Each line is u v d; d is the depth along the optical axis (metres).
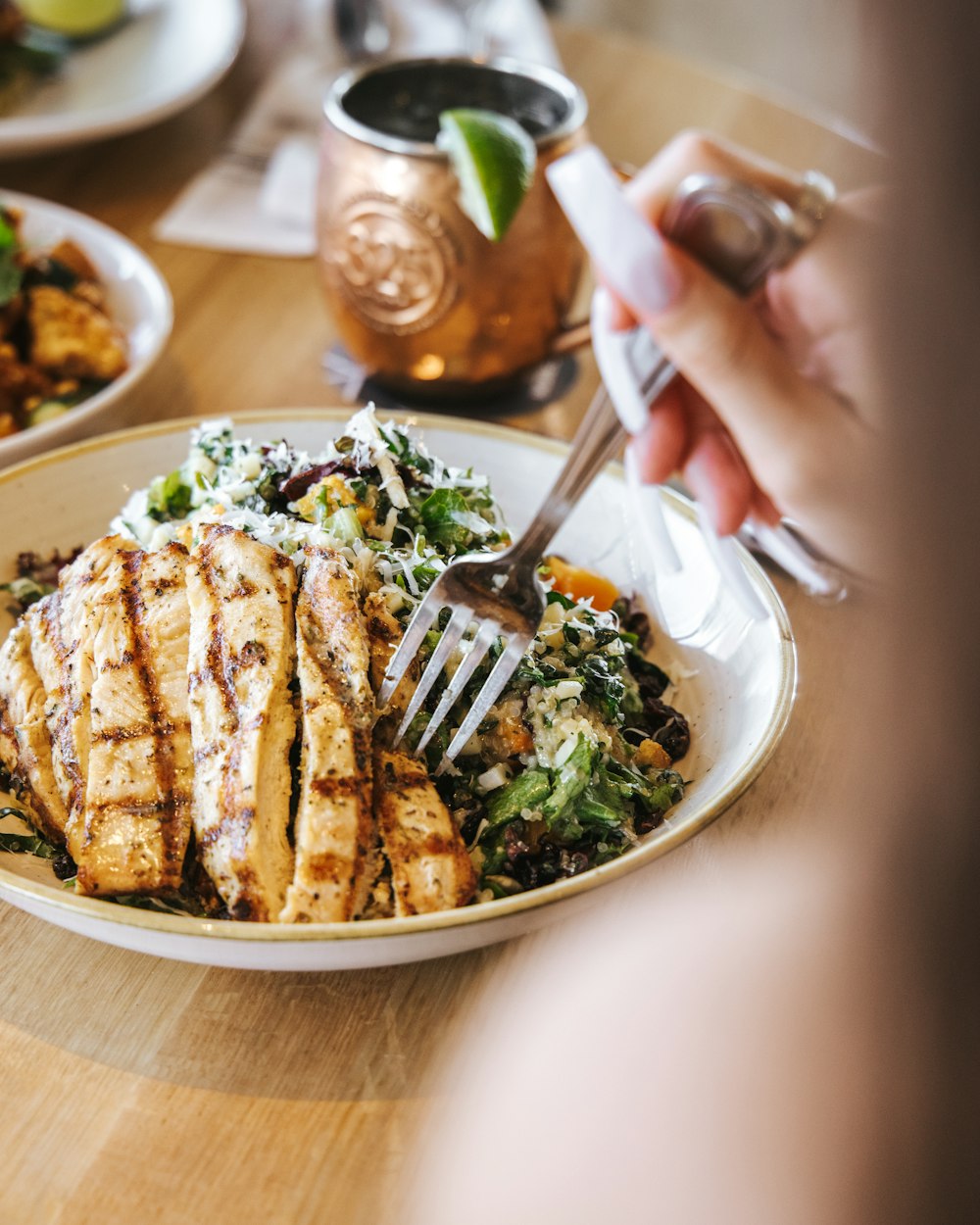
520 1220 0.42
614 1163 0.43
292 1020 0.46
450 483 0.54
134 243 0.75
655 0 1.76
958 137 0.12
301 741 0.47
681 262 0.41
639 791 0.49
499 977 0.47
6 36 0.83
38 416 0.65
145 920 0.43
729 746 0.50
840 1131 0.38
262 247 0.75
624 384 0.44
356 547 0.50
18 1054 0.45
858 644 0.57
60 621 0.51
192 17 0.88
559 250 0.61
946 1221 0.20
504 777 0.49
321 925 0.43
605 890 0.44
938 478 0.13
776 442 0.43
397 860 0.46
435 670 0.47
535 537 0.46
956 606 0.14
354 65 0.85
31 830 0.49
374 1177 0.43
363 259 0.61
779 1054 0.44
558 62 0.87
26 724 0.50
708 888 0.49
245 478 0.54
